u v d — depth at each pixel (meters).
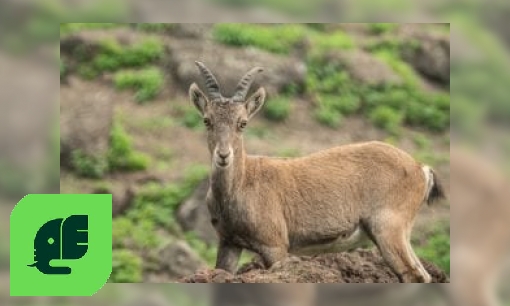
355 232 30.12
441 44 68.00
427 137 61.91
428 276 29.62
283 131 59.53
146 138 58.12
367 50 68.94
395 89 64.75
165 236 47.75
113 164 54.56
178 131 59.03
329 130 60.75
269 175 29.91
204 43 64.75
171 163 55.53
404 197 29.92
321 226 29.78
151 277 42.09
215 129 28.52
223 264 30.52
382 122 62.12
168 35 66.88
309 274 28.03
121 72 64.50
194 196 49.94
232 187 29.06
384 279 29.45
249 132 58.41
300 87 62.97
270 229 29.52
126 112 60.31
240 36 64.88
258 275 27.84
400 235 29.67
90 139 56.41
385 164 30.06
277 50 65.31
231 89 60.69
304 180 29.98
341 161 30.34
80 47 65.19
